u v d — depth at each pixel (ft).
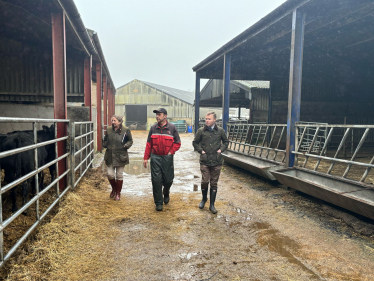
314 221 13.14
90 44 24.64
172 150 14.53
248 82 54.34
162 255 9.79
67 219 12.41
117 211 14.24
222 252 10.08
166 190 15.34
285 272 8.78
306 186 14.65
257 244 10.75
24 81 28.40
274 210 14.71
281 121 45.01
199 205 14.97
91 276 8.39
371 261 9.48
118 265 9.06
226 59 31.86
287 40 29.14
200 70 42.52
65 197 15.06
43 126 16.55
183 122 98.84
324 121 42.29
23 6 16.80
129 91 106.93
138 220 13.08
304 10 18.26
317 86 41.50
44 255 9.27
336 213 13.58
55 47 15.97
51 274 8.38
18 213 9.02
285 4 18.56
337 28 26.76
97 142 36.47
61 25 15.96
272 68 42.14
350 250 10.26
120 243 10.65
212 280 8.32
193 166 28.40
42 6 15.92
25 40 26.91
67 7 16.07
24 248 9.65
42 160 15.66
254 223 12.92
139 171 25.63
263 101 50.60
